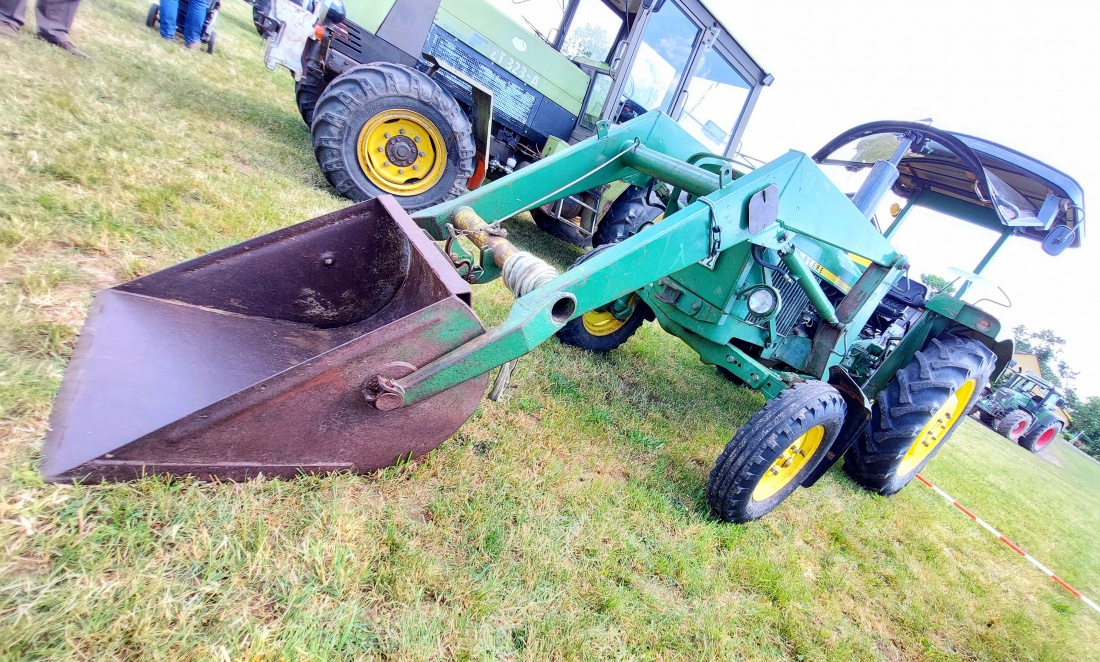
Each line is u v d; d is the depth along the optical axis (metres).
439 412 1.68
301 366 1.39
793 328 3.31
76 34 5.17
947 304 3.48
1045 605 3.07
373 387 1.49
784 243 2.36
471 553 1.60
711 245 2.04
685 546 2.11
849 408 2.74
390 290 2.15
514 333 1.61
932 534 3.38
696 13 4.78
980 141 3.00
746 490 2.25
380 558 1.45
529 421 2.45
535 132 5.34
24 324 1.63
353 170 4.00
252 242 1.91
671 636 1.67
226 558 1.25
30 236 2.03
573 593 1.65
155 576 1.15
